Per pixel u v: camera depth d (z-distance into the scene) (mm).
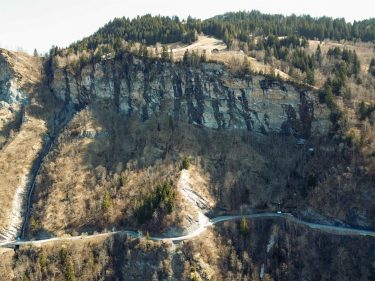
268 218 148000
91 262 134625
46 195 160000
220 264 135500
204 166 164125
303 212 147875
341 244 134750
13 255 140500
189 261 133125
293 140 175125
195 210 146125
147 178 159000
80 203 154000
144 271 133625
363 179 144000
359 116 164250
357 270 128375
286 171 164000
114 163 171875
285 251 137000
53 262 134500
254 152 171375
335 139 162750
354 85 177750
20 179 171375
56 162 172000
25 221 158000
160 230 141375
